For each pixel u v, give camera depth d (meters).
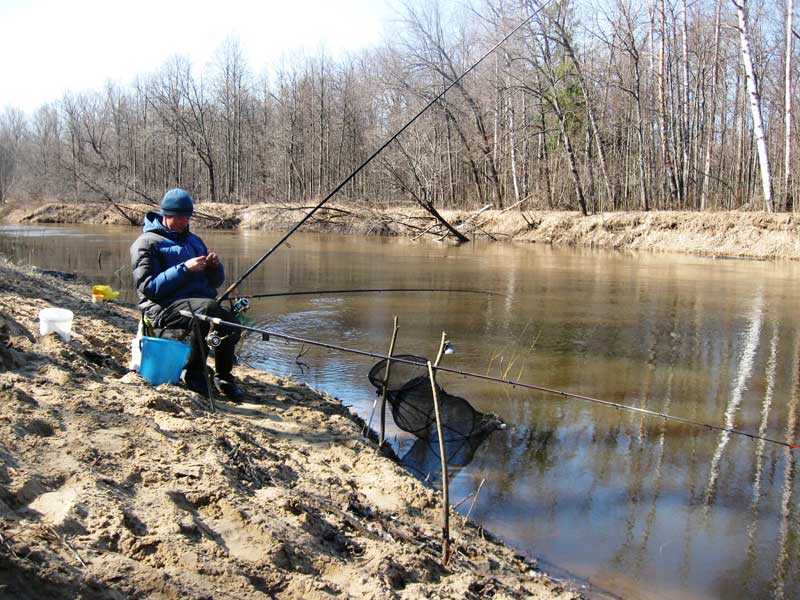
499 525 4.12
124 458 3.28
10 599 1.97
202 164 51.28
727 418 6.04
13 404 3.46
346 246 24.14
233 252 21.00
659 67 28.02
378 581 2.82
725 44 29.23
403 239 28.38
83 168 44.16
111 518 2.64
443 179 37.84
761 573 3.69
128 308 9.43
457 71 30.56
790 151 23.56
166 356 4.93
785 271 16.75
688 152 27.94
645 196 27.22
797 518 4.27
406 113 32.25
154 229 5.33
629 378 7.20
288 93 46.16
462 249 23.30
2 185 66.19
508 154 34.78
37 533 2.35
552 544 3.93
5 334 4.62
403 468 4.71
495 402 6.32
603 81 29.27
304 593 2.59
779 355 8.19
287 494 3.44
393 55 31.38
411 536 3.56
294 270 16.50
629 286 13.99
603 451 5.25
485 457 5.09
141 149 53.69
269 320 9.84
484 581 3.24
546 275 15.91
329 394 6.29
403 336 8.93
